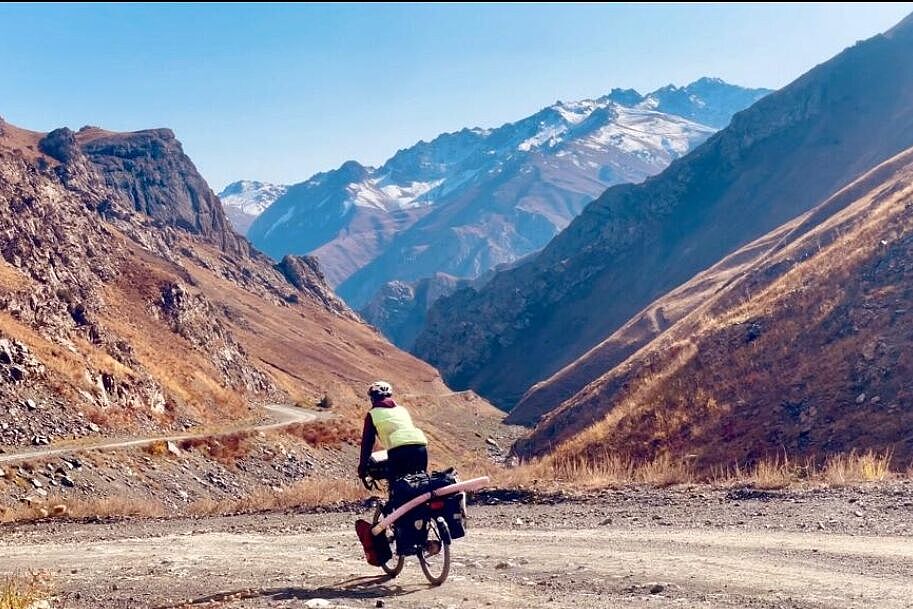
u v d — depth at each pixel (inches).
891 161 5024.6
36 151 7052.2
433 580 282.7
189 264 7829.7
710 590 255.3
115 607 274.1
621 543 358.3
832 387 1218.0
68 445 1694.1
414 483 280.2
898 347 1197.7
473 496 570.6
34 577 296.4
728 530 374.3
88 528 585.3
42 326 2320.4
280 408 4072.3
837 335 1348.4
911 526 346.0
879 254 1491.1
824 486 468.1
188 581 316.2
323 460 2492.6
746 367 1393.9
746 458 1146.0
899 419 1067.3
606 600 247.1
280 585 295.4
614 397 2052.2
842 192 5118.1
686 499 476.1
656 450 1285.7
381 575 307.7
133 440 1899.6
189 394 3006.9
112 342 2701.8
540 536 396.8
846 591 243.4
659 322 6481.3
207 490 1807.3
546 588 271.4
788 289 1660.9
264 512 618.5
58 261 3299.7
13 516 704.4
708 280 6909.5
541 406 6314.0
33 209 3523.6
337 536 444.8
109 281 3880.4
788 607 228.4
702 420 1305.4
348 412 4128.9
